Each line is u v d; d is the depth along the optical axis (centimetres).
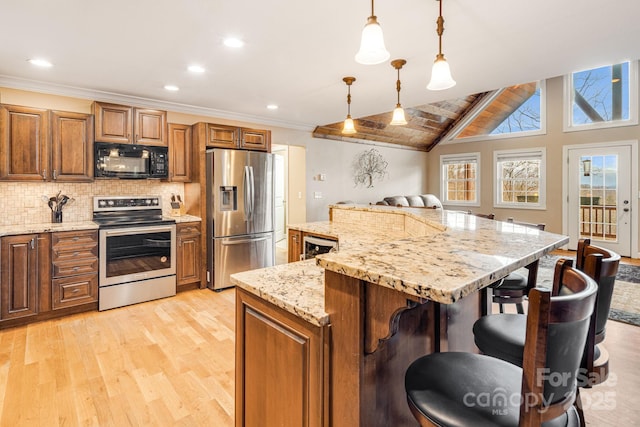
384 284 83
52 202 354
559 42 257
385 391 115
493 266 92
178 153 414
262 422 128
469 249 117
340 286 100
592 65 305
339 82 352
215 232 402
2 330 292
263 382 127
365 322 96
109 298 343
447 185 827
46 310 313
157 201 420
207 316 327
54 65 297
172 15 216
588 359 125
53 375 225
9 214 336
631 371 227
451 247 121
